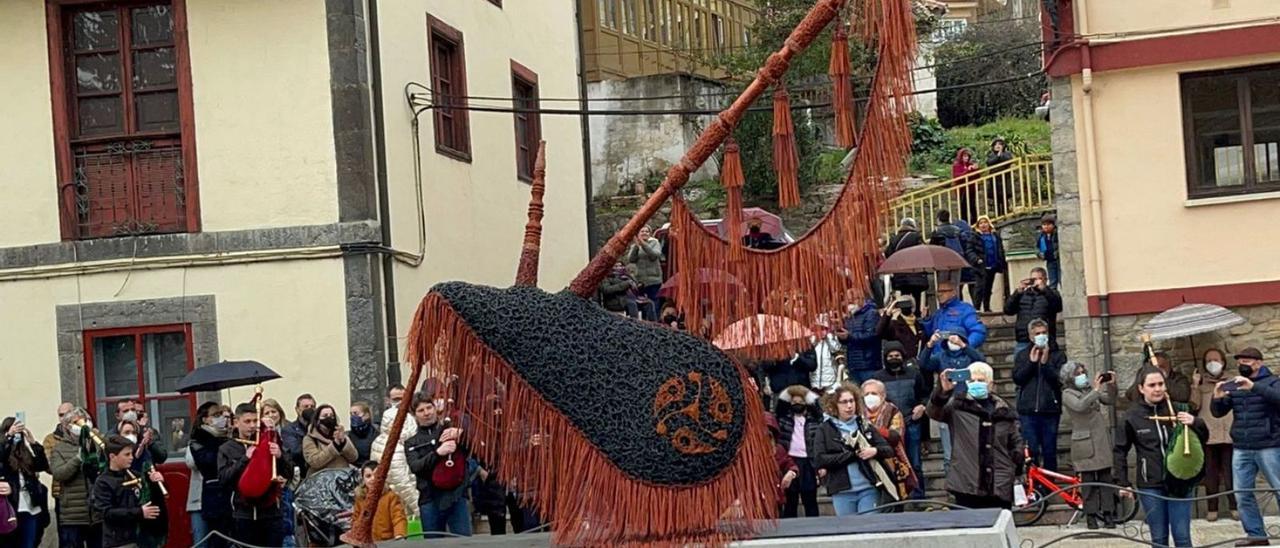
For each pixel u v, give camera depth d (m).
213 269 17.25
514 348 5.94
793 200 5.91
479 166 20.62
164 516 12.96
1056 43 17.08
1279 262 16.59
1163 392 12.83
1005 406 13.10
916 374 15.60
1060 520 15.38
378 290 17.25
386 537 12.86
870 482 13.04
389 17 18.11
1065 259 17.17
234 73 17.31
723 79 32.16
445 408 6.02
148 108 17.50
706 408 5.86
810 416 14.60
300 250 17.12
